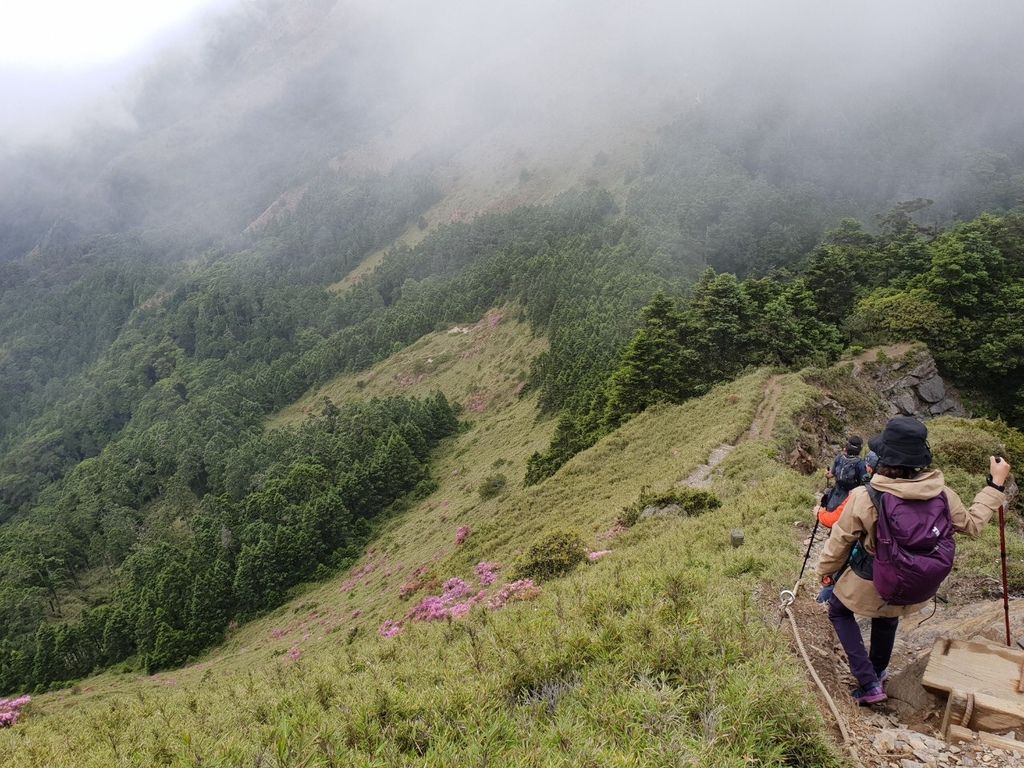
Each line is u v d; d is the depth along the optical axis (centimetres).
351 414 11419
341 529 7350
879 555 446
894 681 547
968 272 4606
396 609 3306
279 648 4828
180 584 6900
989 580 800
